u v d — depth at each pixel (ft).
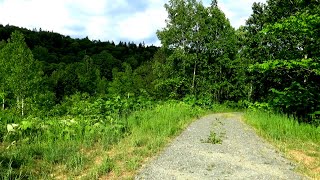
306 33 60.95
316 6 64.80
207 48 134.21
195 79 132.98
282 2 85.81
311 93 64.44
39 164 25.73
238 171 26.20
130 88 217.15
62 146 30.81
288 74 78.89
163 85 128.16
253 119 59.00
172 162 27.96
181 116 60.34
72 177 23.13
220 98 156.87
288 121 51.72
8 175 20.85
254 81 99.04
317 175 26.21
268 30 65.31
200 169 26.25
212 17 136.56
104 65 398.42
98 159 28.19
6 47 131.64
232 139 40.45
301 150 35.35
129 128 42.52
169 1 126.62
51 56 415.44
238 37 141.18
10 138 32.17
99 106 52.49
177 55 123.75
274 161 30.17
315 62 61.00
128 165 25.88
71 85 245.24
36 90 122.83
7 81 116.98
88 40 599.16
